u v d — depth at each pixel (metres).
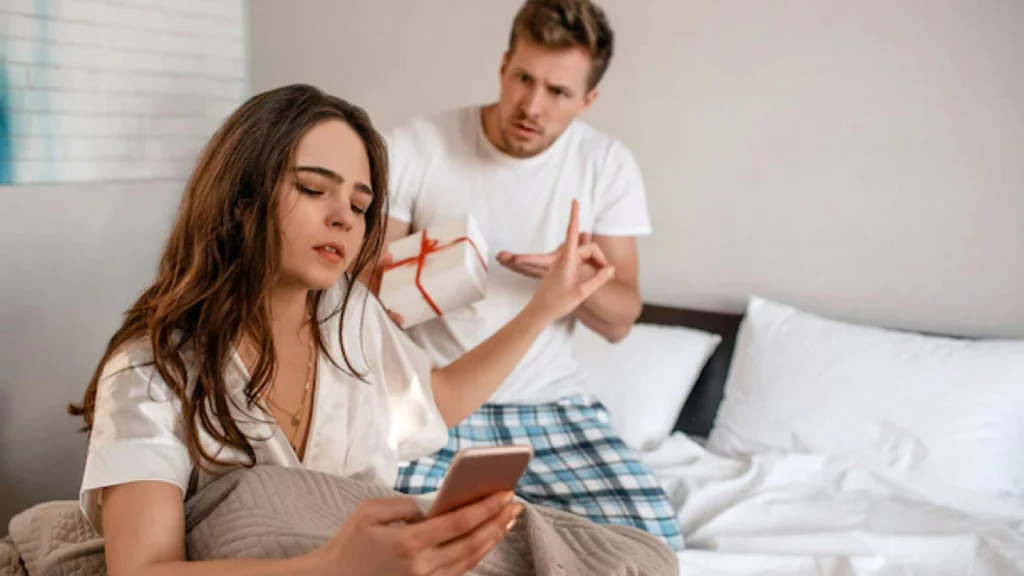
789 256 2.72
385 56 3.12
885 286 2.62
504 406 2.11
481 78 2.99
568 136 2.18
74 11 2.58
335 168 1.10
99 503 1.05
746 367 2.57
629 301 2.17
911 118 2.54
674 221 2.85
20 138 2.45
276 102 1.10
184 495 1.13
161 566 0.95
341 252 1.12
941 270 2.56
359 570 0.86
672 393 2.63
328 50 3.19
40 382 2.46
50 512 1.37
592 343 2.71
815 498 2.17
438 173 2.13
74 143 2.61
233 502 1.05
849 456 2.32
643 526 1.91
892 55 2.54
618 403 2.59
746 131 2.72
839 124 2.62
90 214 2.60
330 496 1.08
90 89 2.65
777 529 2.02
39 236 2.45
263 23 3.27
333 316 1.27
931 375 2.34
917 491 2.21
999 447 2.24
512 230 2.14
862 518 2.05
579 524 1.22
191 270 1.08
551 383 2.17
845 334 2.50
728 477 2.30
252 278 1.09
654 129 2.83
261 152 1.08
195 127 3.08
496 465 0.85
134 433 1.02
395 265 1.88
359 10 3.13
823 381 2.42
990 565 1.85
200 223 1.09
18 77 2.43
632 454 2.08
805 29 2.63
